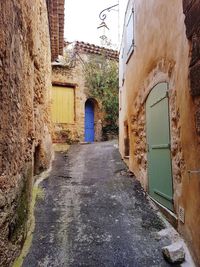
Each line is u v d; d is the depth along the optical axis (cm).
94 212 380
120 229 334
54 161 676
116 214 375
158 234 321
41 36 521
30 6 365
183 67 287
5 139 221
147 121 454
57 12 661
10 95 239
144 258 276
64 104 1105
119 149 806
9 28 232
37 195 424
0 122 206
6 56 221
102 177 545
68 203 406
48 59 693
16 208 260
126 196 442
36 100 462
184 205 290
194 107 255
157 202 397
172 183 335
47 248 289
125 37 682
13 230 248
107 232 326
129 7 614
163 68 365
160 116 382
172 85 330
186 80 277
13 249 246
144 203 416
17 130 272
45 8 597
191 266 256
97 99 1205
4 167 218
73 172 579
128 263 269
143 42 476
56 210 381
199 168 246
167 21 344
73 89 1138
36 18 440
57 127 1066
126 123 665
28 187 348
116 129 1228
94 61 1212
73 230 328
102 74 1222
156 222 351
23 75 314
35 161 505
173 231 320
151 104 427
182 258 265
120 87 815
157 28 390
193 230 261
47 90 649
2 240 212
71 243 301
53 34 756
